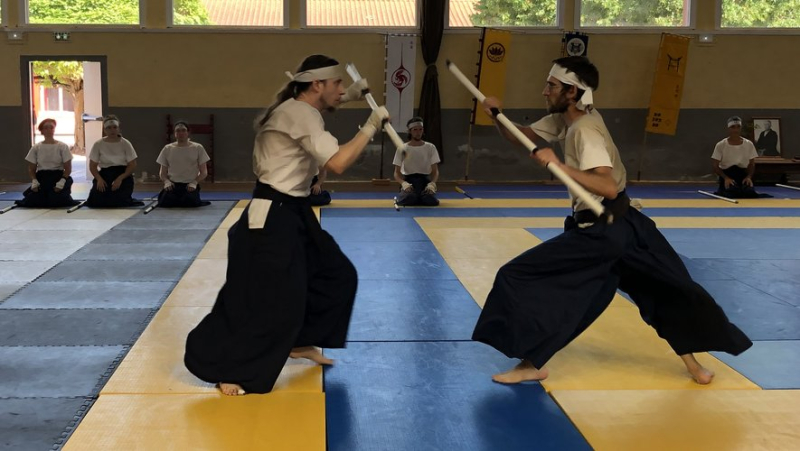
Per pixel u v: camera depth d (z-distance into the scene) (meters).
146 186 14.19
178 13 14.85
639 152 15.55
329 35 14.93
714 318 3.69
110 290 5.73
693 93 15.46
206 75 14.87
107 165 10.52
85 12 14.82
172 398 3.57
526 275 3.69
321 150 3.43
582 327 3.79
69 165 10.52
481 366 4.14
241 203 11.16
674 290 3.69
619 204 3.64
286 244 3.58
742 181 12.27
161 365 4.04
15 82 14.67
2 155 14.81
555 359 4.26
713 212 10.58
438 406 3.57
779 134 15.38
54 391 3.65
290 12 14.84
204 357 3.58
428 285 6.02
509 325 3.65
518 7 15.18
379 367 4.11
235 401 3.54
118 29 14.64
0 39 14.57
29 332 4.62
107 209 10.35
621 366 4.15
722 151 12.39
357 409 3.52
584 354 4.35
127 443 3.08
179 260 6.89
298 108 3.52
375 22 15.12
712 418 3.44
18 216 9.60
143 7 14.66
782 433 3.29
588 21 15.30
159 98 14.87
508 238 8.22
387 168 15.20
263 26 14.84
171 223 9.13
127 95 14.84
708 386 3.85
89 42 14.67
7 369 3.95
